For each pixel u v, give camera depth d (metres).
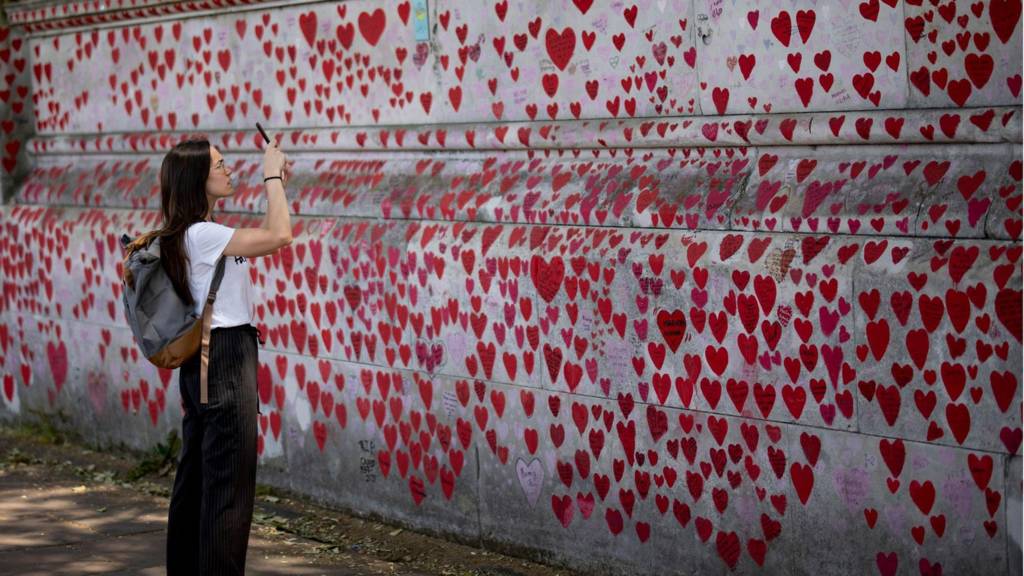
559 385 5.40
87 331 8.04
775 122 4.71
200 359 4.78
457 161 6.01
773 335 4.64
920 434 4.28
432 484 6.04
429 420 6.00
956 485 4.20
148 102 7.66
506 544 5.74
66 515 6.65
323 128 6.62
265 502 6.80
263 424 6.93
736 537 4.86
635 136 5.18
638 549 5.21
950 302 4.15
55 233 8.17
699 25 4.93
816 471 4.58
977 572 4.18
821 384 4.52
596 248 5.20
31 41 8.52
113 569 5.68
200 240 4.71
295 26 6.66
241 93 7.04
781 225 4.65
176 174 4.77
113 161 8.03
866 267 4.36
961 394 4.16
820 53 4.57
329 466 6.58
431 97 6.04
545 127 5.51
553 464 5.48
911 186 4.34
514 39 5.62
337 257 6.34
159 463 7.54
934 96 4.29
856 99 4.50
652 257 4.99
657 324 5.01
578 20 5.35
